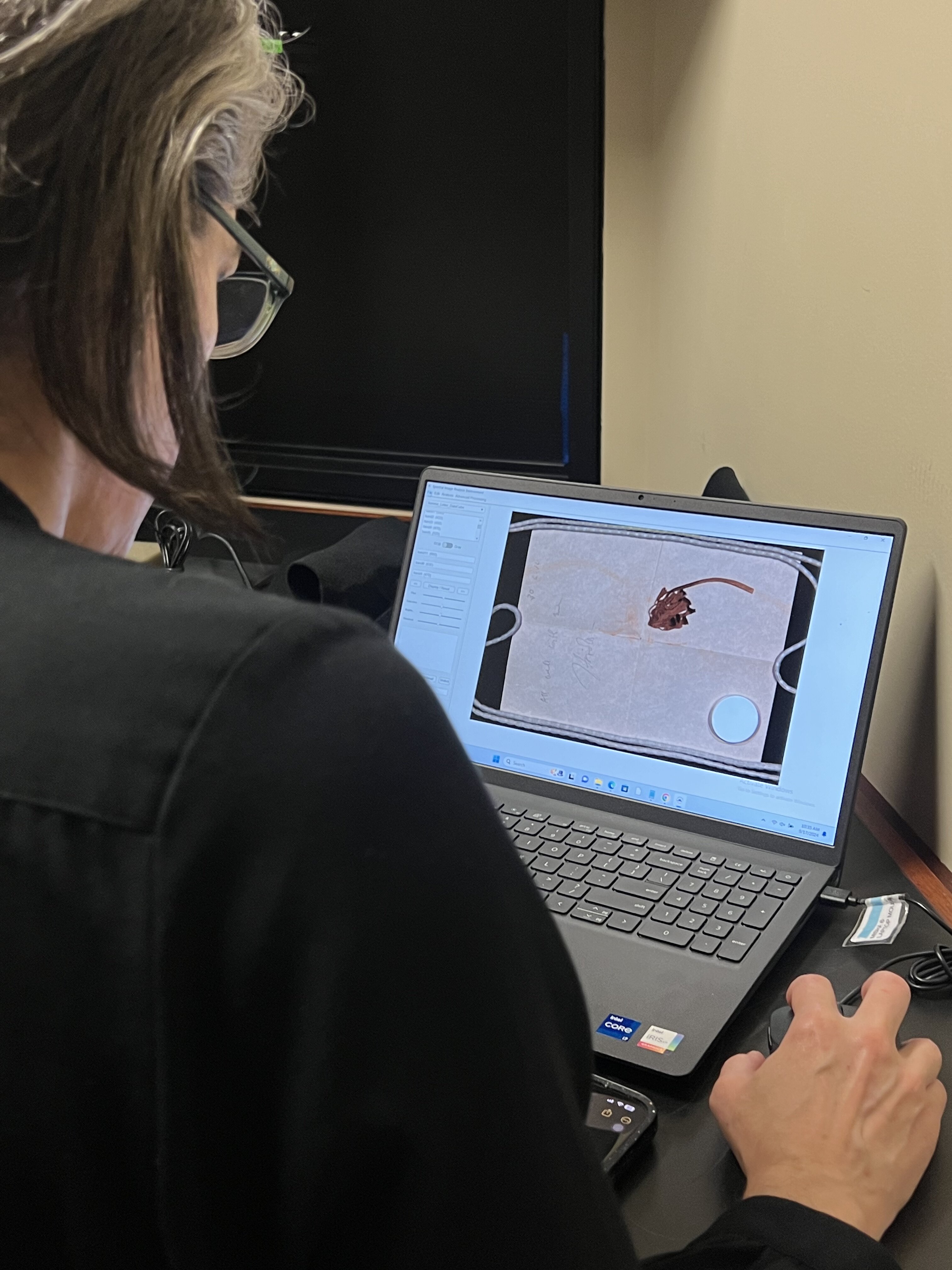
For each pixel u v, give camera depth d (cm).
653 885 71
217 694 26
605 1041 59
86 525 37
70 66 30
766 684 75
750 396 109
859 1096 50
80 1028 27
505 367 130
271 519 140
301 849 26
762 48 99
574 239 123
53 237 30
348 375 135
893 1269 41
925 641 75
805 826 72
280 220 131
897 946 68
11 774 27
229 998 27
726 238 114
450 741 29
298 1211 28
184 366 33
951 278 67
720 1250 42
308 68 124
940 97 67
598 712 80
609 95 142
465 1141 27
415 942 27
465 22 118
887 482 79
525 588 85
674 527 80
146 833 26
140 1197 28
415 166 125
